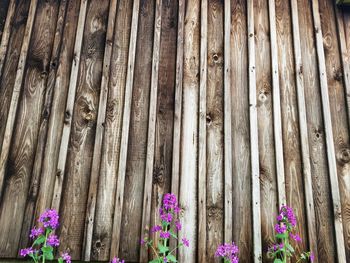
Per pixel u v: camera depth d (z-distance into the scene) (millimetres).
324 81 2775
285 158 2582
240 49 2844
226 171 2490
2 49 2721
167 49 2799
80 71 2699
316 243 2395
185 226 2371
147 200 2395
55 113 2582
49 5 2895
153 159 2494
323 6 3010
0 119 2547
